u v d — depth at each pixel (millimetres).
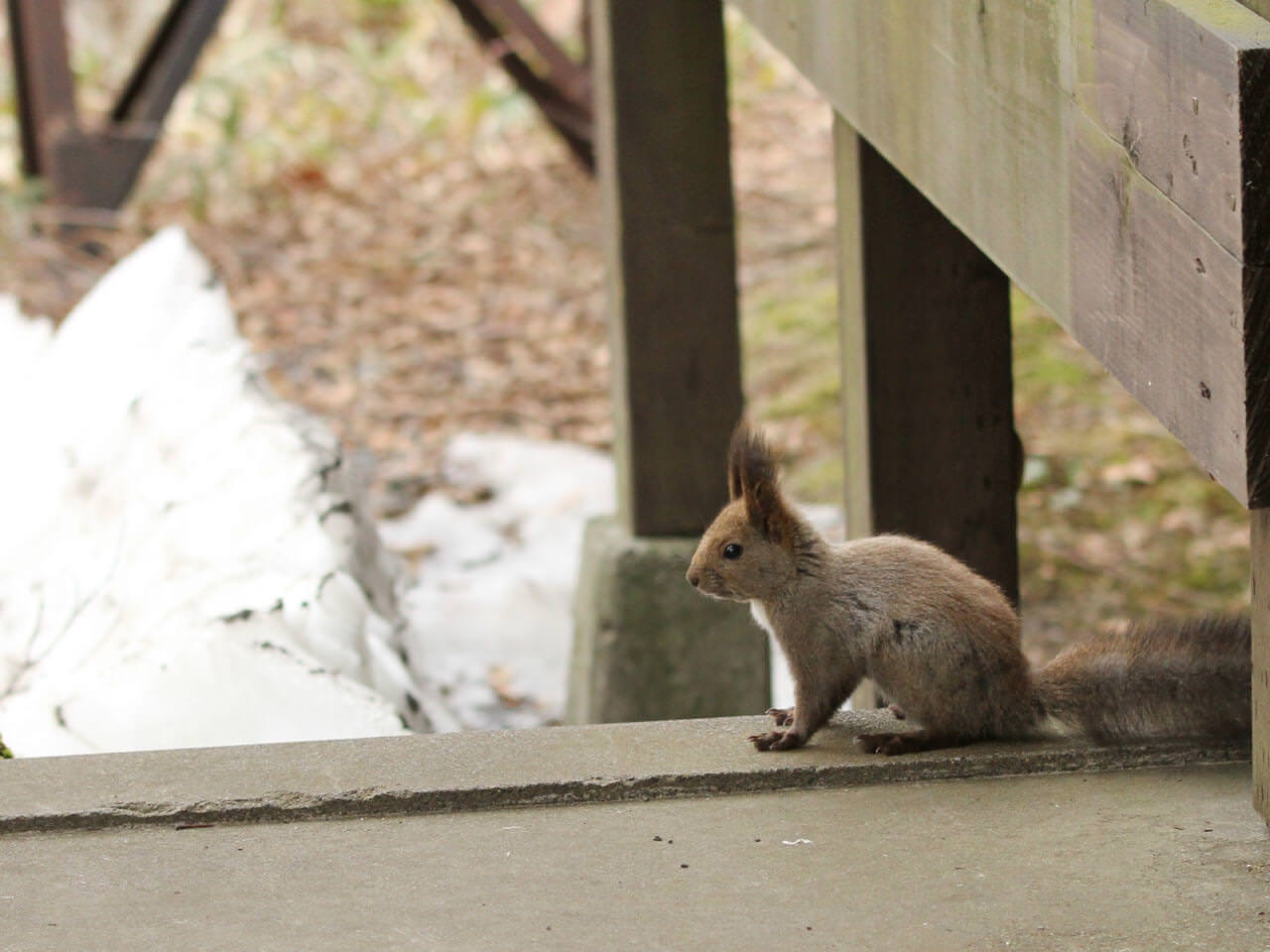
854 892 3848
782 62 22578
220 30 22375
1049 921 3664
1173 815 4254
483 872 4012
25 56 16891
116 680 5828
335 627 6398
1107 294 3984
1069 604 11672
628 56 9250
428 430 15023
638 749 4754
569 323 17047
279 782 4484
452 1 18594
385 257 18281
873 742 4734
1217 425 3500
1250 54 3283
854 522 6836
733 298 9500
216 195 19422
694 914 3740
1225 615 4828
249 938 3658
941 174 5004
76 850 4172
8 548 7449
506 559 12773
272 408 8180
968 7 4715
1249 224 3330
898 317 6520
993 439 6629
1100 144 3973
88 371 8859
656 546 9422
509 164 20703
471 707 10609
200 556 6824
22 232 16703
